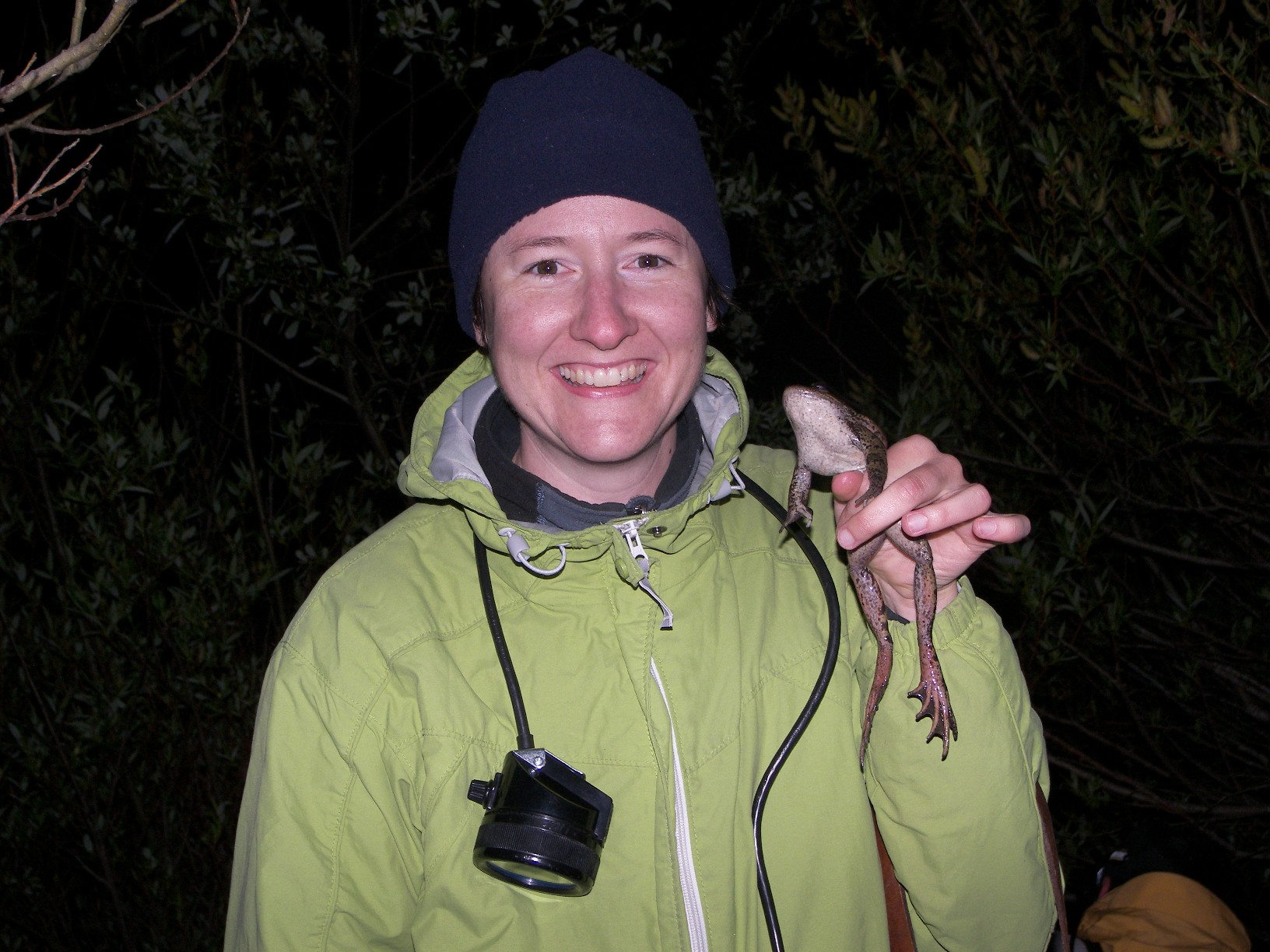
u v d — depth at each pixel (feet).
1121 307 12.05
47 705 14.79
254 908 4.96
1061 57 13.84
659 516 5.20
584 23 16.55
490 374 6.48
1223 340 10.82
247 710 15.31
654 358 5.41
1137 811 14.30
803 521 5.77
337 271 16.79
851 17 12.64
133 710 15.11
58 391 14.93
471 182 5.72
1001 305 12.73
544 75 5.60
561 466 5.90
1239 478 14.06
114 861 15.02
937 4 15.15
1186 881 8.86
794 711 5.27
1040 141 10.95
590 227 5.31
